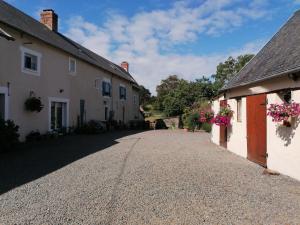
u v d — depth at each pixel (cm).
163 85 6041
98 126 2130
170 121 3203
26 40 1455
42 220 457
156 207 514
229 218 467
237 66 4356
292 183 679
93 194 586
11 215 477
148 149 1255
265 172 782
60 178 716
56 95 1764
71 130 1952
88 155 1070
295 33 955
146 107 5688
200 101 3300
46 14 2198
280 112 730
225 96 1330
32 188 629
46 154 1088
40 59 1586
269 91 861
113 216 473
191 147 1363
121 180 698
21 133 1429
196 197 570
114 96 2916
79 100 2097
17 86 1395
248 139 1015
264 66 979
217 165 902
